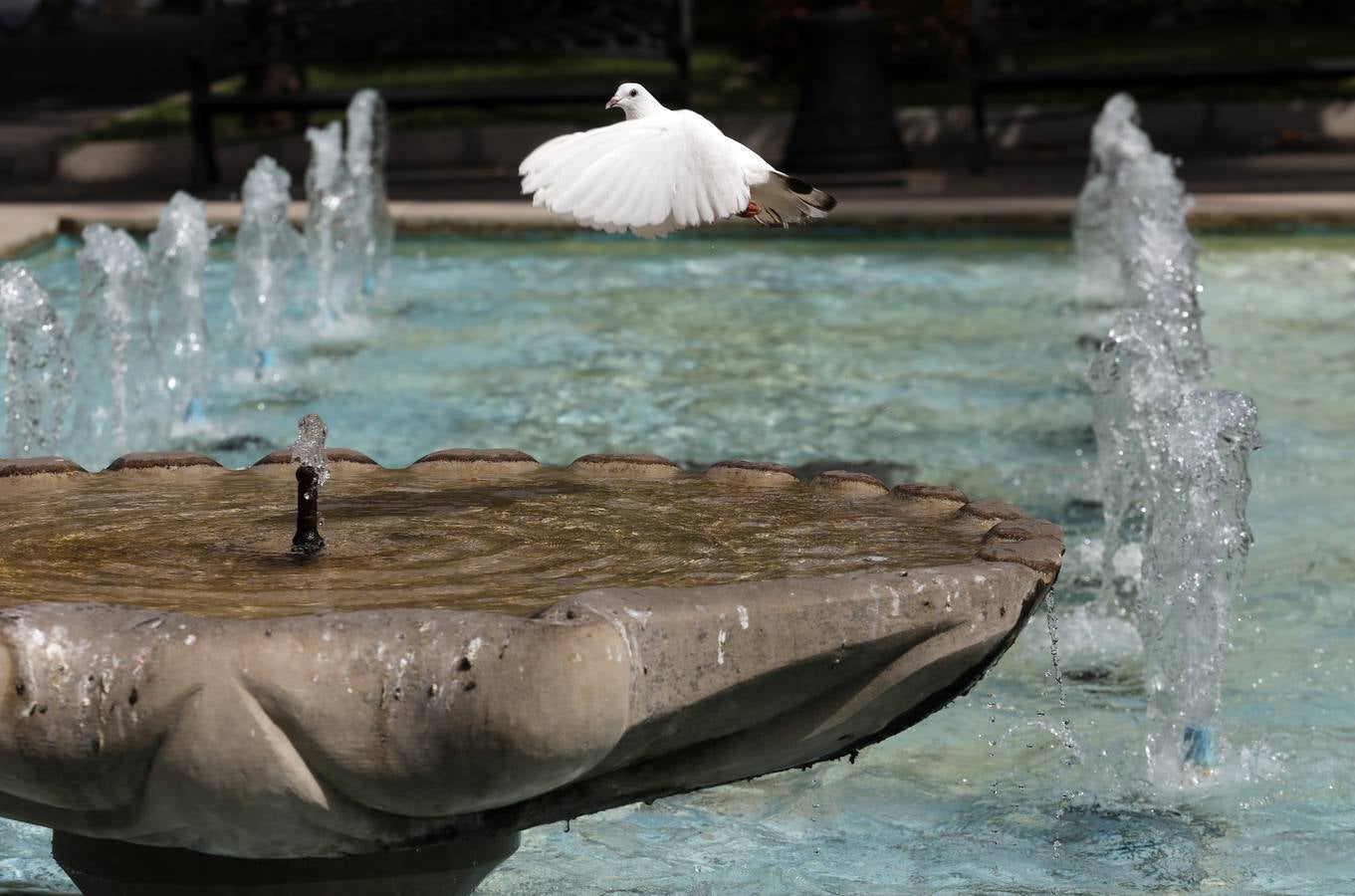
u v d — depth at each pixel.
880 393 9.68
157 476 4.79
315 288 12.65
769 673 3.21
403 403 9.41
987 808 4.93
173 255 9.58
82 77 28.47
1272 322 11.35
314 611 3.44
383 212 14.00
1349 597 6.53
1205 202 14.70
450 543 4.01
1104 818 4.84
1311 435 8.72
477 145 18.97
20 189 17.25
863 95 17.31
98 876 3.45
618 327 11.48
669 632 3.09
